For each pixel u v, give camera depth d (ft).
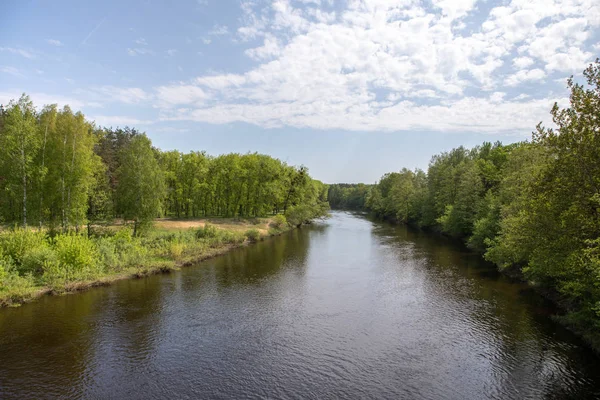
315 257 152.76
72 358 63.87
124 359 63.87
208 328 77.56
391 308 90.12
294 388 55.47
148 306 90.17
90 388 54.85
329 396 53.47
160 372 59.77
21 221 146.72
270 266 135.23
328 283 112.16
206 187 240.12
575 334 73.36
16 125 121.80
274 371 60.39
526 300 94.94
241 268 131.54
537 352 66.59
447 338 72.90
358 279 116.78
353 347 69.21
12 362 62.13
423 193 293.02
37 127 133.18
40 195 129.90
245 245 183.83
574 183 63.05
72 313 84.17
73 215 135.85
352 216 411.34
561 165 65.98
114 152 246.27
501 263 124.88
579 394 53.72
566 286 71.10
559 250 71.00
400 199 322.14
